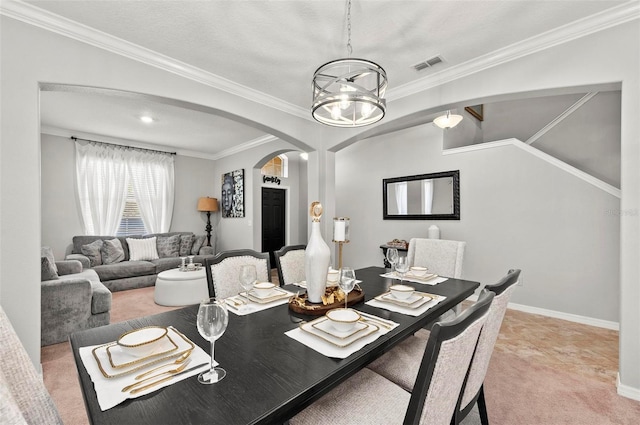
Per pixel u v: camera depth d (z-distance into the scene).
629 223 1.87
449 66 2.64
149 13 1.96
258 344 1.10
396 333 1.20
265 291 1.71
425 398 0.75
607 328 3.10
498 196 3.90
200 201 6.04
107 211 5.05
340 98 1.65
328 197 4.15
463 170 4.21
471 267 4.13
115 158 5.15
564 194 3.42
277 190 6.75
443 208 4.41
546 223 3.53
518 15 1.97
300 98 3.39
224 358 1.00
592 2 1.85
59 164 4.64
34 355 1.91
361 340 1.12
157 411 0.72
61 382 2.02
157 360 0.94
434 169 4.52
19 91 1.88
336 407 1.10
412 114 3.03
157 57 2.44
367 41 2.27
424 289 1.91
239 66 2.65
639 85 1.85
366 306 1.54
